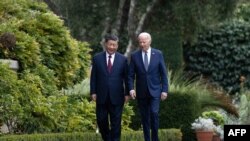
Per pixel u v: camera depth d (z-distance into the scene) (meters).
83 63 31.30
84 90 35.69
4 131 25.25
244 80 50.84
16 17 29.25
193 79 46.97
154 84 25.92
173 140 31.44
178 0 41.34
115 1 45.25
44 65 28.64
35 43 27.56
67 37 29.62
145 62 25.94
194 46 51.28
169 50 47.38
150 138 27.58
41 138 23.53
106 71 25.28
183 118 35.28
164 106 35.38
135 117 35.44
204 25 42.22
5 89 24.75
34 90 25.98
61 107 26.95
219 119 34.62
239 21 51.22
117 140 25.55
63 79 29.80
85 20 45.41
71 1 45.09
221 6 41.78
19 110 24.70
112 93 25.22
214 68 51.09
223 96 38.00
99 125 25.78
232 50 51.00
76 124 27.67
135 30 43.41
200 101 37.72
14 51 26.97
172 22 42.69
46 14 29.45
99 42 46.31
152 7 42.16
